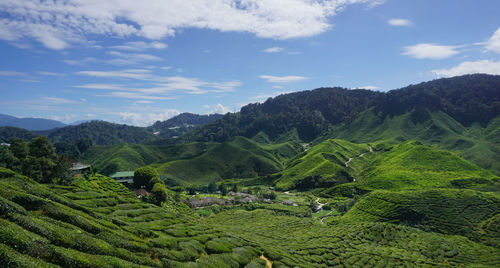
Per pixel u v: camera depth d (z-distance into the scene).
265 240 65.69
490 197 101.19
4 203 21.55
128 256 25.69
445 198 106.31
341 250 66.50
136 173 118.38
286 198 176.00
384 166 195.88
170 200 112.19
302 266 46.09
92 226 28.31
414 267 61.03
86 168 117.88
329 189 184.62
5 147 90.62
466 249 76.44
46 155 94.56
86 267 20.38
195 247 37.62
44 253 18.92
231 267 36.09
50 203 28.52
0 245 16.17
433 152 183.88
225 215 119.00
